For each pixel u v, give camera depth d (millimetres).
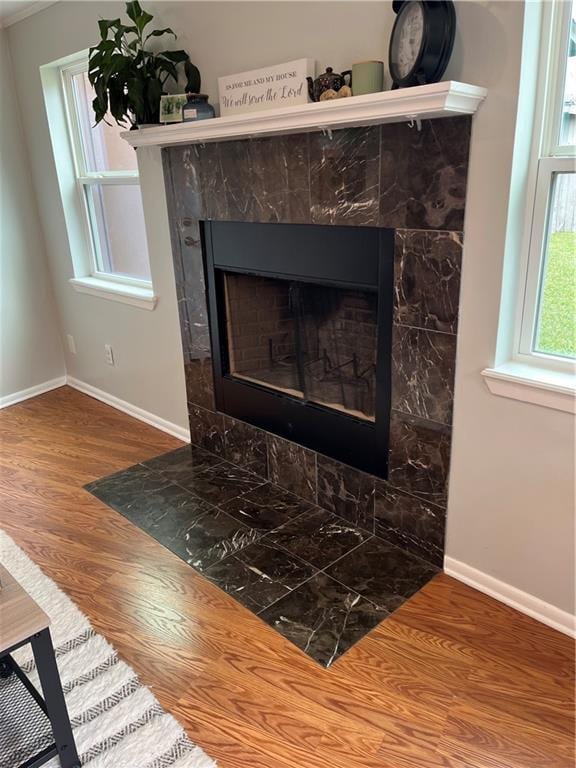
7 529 2281
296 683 1563
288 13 1832
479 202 1540
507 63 1393
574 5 1365
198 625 1768
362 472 2139
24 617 1204
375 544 2123
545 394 1534
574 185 1467
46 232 3490
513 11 1351
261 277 2354
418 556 2045
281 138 1951
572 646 1657
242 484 2564
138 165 2637
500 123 1445
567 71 1414
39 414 3404
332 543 2137
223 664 1628
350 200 1828
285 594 1886
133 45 2207
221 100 2061
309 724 1449
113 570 2025
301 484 2420
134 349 3146
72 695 1534
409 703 1498
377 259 1835
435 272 1688
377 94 1467
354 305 2117
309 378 2373
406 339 1829
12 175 3340
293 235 2066
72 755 1339
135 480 2625
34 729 1355
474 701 1500
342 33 1715
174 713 1485
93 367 3562
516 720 1447
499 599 1836
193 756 1371
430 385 1812
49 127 3098
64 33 2750
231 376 2617
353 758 1365
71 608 1843
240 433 2650
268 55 1941
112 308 3188
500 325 1604
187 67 2213
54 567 2049
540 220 1539
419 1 1420
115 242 3184
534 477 1645
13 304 3506
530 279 1599
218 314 2533
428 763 1352
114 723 1456
